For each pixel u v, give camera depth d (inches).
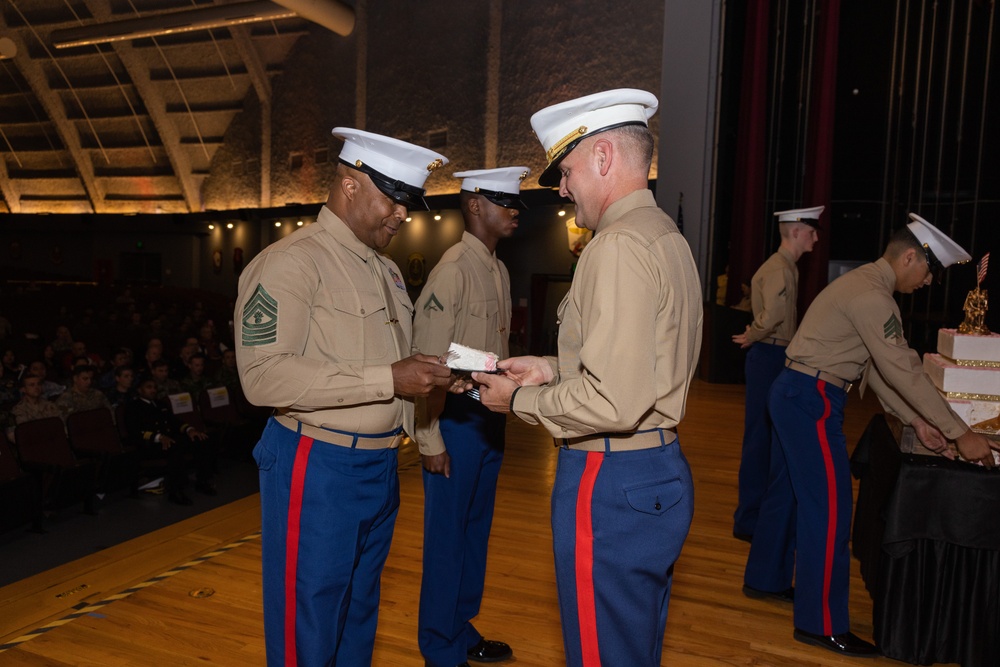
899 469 96.7
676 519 56.6
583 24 491.2
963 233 383.6
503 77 541.6
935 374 105.1
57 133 909.2
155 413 219.0
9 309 634.2
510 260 520.1
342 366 61.7
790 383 105.3
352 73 664.4
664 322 53.8
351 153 66.0
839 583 103.0
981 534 93.0
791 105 380.5
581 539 56.6
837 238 402.9
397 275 73.0
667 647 102.8
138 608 110.1
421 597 91.3
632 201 56.7
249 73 744.3
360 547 67.9
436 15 584.1
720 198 373.7
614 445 56.6
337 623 65.6
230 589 117.2
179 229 820.0
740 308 341.7
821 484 102.3
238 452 245.9
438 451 86.3
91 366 226.7
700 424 252.8
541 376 60.1
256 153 780.6
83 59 812.0
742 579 126.7
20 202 1003.9
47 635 101.7
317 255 64.7
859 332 95.7
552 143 58.9
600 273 52.3
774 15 377.7
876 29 391.9
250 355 61.4
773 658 100.3
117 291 721.0
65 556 165.8
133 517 195.5
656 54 459.8
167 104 815.7
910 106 390.3
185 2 733.3
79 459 200.1
